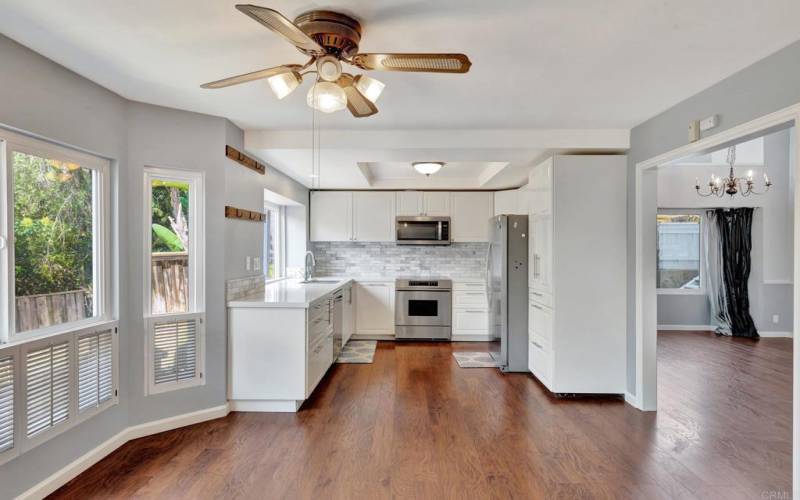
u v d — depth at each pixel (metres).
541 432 2.87
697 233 6.73
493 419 3.09
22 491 2.00
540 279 3.89
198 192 3.02
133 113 2.75
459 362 4.66
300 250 5.69
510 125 3.36
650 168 3.22
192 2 1.63
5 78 1.92
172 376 2.90
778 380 4.09
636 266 3.38
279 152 3.60
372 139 3.50
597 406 3.37
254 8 1.25
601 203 3.53
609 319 3.53
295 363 3.20
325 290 4.02
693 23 1.78
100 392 2.47
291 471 2.34
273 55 2.12
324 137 3.49
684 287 6.76
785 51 2.02
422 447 2.63
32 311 2.12
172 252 2.93
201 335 3.04
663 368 4.50
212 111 2.98
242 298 3.39
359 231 5.93
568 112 3.02
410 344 5.57
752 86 2.22
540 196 3.87
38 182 2.17
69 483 2.23
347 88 1.92
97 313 2.53
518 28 1.82
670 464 2.44
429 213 5.93
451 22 1.77
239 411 3.24
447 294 5.74
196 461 2.46
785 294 6.30
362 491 2.15
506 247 4.34
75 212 2.40
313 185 5.59
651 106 2.89
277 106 2.88
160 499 2.08
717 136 2.47
